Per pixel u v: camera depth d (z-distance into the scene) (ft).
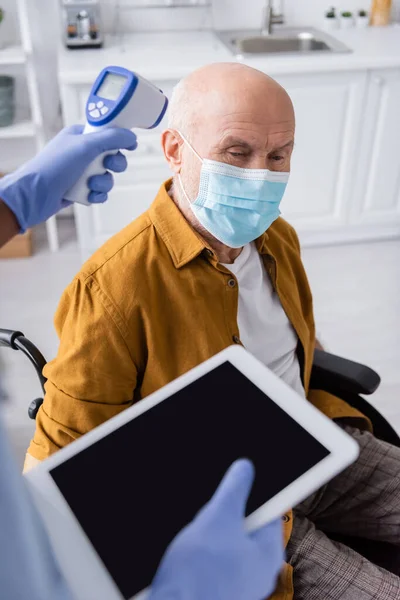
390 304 8.59
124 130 2.94
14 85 8.45
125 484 1.83
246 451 1.93
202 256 3.56
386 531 3.98
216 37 8.97
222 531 1.57
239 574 1.57
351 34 9.16
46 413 3.57
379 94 8.30
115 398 3.56
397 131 8.70
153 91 3.11
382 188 9.27
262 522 1.74
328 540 3.62
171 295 3.50
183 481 1.85
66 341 3.53
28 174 2.64
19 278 8.96
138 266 3.45
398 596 3.36
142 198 8.56
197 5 9.04
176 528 1.76
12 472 1.09
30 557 1.13
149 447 1.94
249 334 3.93
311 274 9.18
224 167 3.35
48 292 8.67
